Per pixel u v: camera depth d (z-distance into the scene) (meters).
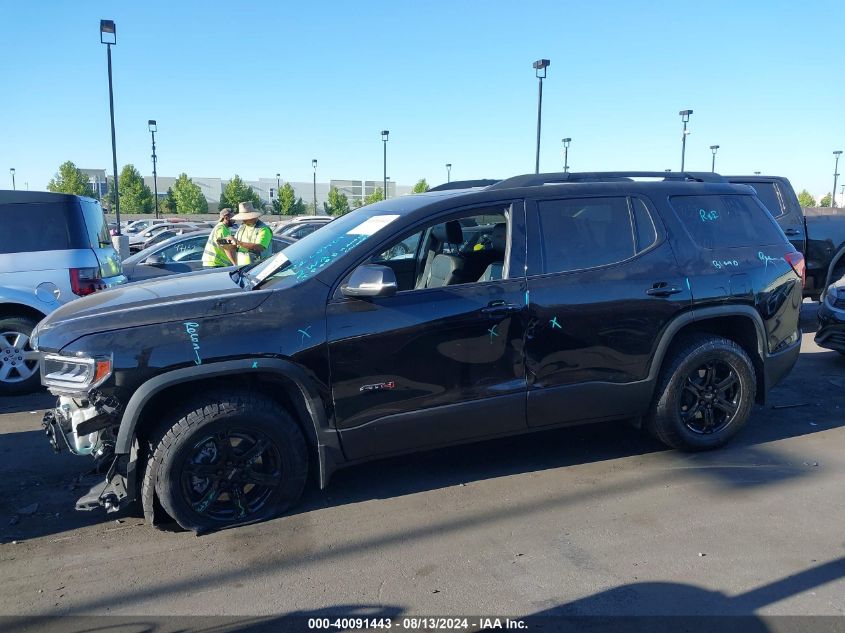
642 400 4.53
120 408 3.51
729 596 3.12
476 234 4.80
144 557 3.53
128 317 3.60
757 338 4.86
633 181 4.68
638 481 4.39
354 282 3.72
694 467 4.61
